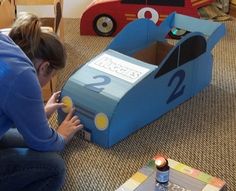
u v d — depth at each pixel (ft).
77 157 4.98
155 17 8.65
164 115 5.88
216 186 4.24
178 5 8.54
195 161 4.93
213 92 6.54
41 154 3.79
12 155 3.70
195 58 6.04
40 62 3.63
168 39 8.55
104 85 5.14
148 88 5.31
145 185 4.25
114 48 5.92
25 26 3.57
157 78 5.39
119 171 4.76
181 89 6.04
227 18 9.73
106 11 8.64
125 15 8.67
